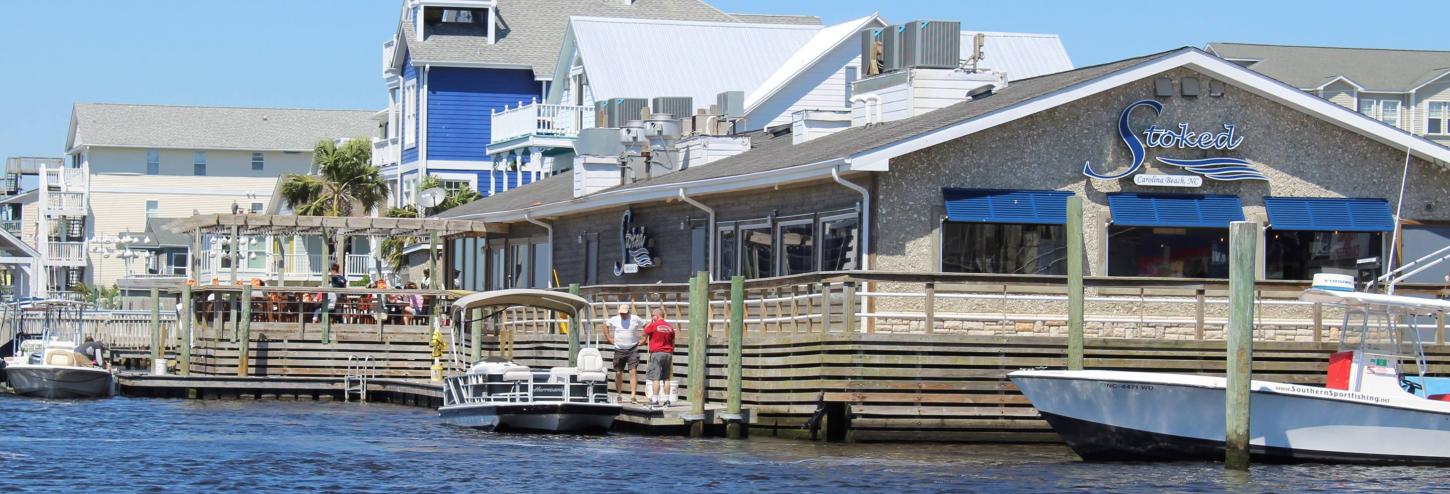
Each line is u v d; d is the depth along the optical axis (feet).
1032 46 283.38
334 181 338.54
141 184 493.77
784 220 155.22
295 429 146.41
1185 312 137.08
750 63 286.05
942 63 168.55
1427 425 115.03
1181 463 117.39
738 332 134.21
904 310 134.10
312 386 189.88
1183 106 147.74
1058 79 154.92
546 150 277.44
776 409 133.80
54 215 484.74
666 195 165.68
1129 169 146.00
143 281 329.52
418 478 111.45
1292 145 150.20
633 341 146.41
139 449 129.18
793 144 177.37
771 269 156.97
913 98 165.07
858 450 125.08
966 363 129.39
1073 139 145.59
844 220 145.28
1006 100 146.61
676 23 288.51
